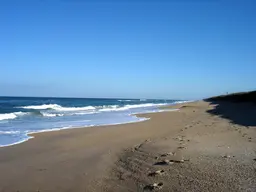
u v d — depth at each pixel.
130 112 38.47
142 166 8.79
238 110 34.09
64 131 17.98
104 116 31.12
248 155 9.21
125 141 14.21
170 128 19.23
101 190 7.09
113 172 8.58
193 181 6.77
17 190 7.39
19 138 15.26
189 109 42.03
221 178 6.81
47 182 7.92
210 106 47.00
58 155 11.22
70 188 7.41
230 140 12.66
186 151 10.29
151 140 13.98
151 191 6.48
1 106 49.69
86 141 14.36
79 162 9.99
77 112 37.88
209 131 16.14
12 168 9.35
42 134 16.62
